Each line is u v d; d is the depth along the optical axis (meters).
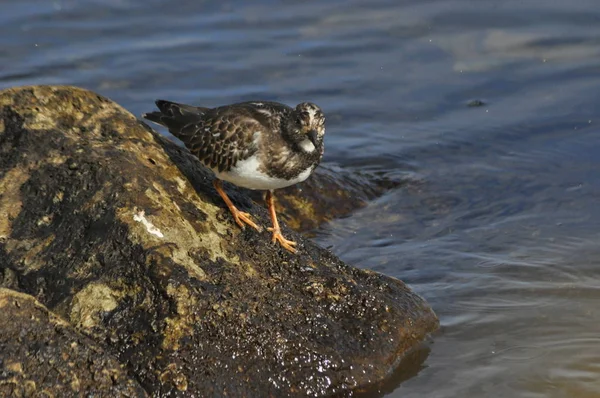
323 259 11.86
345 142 18.70
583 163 17.58
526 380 10.91
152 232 10.32
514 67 21.05
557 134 18.67
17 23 22.56
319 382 10.34
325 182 16.59
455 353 11.61
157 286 9.93
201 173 12.29
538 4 23.14
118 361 9.34
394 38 22.23
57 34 22.14
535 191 16.72
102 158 11.01
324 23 22.95
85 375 8.98
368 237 15.43
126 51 21.53
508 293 13.16
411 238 15.35
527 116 19.36
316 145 11.50
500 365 11.27
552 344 11.70
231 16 23.28
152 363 9.53
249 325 10.19
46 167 10.98
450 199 16.69
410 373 11.18
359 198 16.69
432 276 13.85
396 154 18.33
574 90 20.11
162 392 9.41
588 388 10.66
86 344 9.16
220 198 11.97
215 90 20.20
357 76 20.86
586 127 18.81
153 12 23.39
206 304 10.04
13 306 9.11
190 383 9.53
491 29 22.33
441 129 19.14
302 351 10.39
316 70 21.08
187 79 20.55
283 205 15.89
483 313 12.59
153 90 20.08
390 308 11.52
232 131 11.48
